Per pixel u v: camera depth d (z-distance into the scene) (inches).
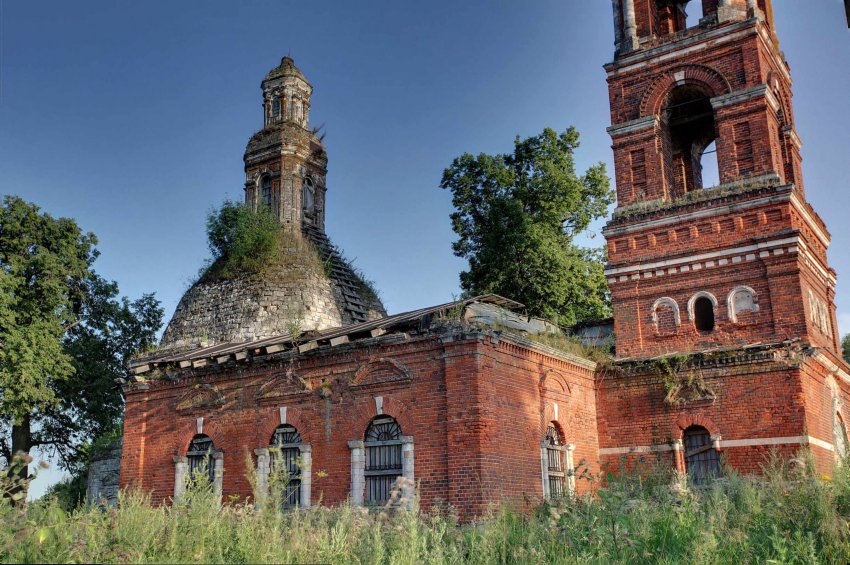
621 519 525.7
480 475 757.3
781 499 617.6
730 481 768.9
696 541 506.9
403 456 810.8
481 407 776.9
